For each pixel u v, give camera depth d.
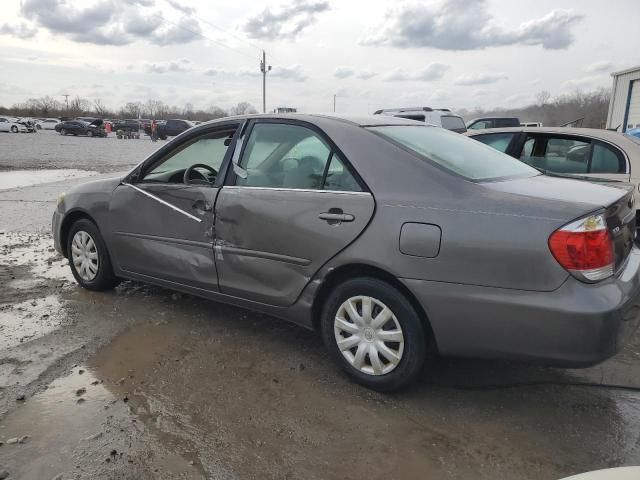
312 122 3.51
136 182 4.38
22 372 3.36
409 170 3.08
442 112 13.45
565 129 5.94
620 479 1.67
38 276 5.38
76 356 3.60
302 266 3.36
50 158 22.98
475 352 2.89
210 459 2.58
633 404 3.14
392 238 2.98
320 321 3.49
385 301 3.07
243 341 3.91
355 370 3.26
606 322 2.55
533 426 2.90
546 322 2.63
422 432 2.83
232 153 3.81
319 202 3.27
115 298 4.73
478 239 2.76
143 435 2.74
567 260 2.59
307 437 2.77
